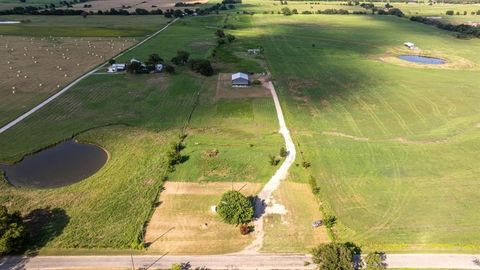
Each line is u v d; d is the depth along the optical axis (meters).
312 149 75.00
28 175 66.00
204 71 118.50
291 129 83.81
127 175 65.38
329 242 51.44
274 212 57.44
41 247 49.91
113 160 70.25
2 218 48.78
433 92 107.31
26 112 89.38
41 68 123.50
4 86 105.81
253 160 70.75
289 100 100.31
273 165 69.12
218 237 52.28
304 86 111.25
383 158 72.12
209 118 89.06
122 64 123.75
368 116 91.12
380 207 58.56
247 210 53.66
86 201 58.62
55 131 80.81
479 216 56.78
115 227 53.38
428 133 82.69
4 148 73.62
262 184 63.94
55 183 63.84
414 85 113.25
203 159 70.75
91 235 51.91
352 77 120.25
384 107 96.50
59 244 50.38
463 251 49.97
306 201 60.00
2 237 47.34
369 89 109.44
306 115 91.19
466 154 73.94
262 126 85.19
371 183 64.50
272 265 47.72
